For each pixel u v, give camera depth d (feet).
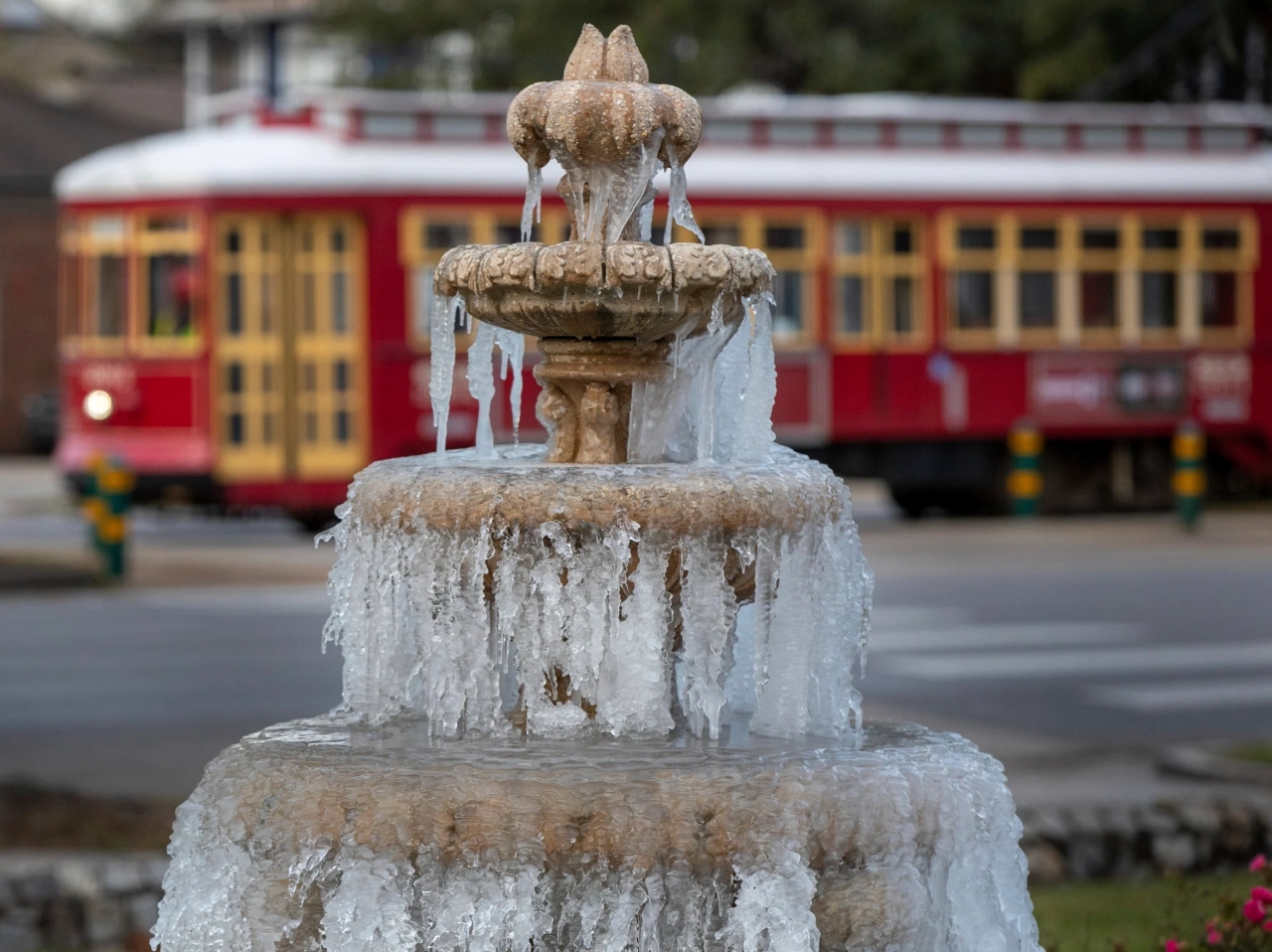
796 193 90.94
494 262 19.80
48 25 238.89
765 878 16.97
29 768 42.32
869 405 92.63
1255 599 71.77
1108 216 95.91
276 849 17.53
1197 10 100.58
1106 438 99.30
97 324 87.15
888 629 64.90
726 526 18.78
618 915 16.87
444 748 18.48
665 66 127.54
